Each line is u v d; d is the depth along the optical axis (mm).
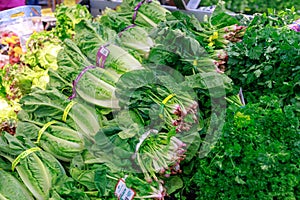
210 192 1648
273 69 2217
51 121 1965
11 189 1618
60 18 3402
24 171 1709
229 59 2391
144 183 1640
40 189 1670
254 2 4145
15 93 2688
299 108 1954
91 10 4457
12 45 3723
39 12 4625
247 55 2332
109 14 2898
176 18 2723
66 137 1872
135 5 2922
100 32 2545
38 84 2627
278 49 2207
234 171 1607
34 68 2908
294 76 2123
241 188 1589
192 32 2701
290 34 2355
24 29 4035
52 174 1715
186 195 1803
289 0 4043
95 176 1657
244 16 3074
